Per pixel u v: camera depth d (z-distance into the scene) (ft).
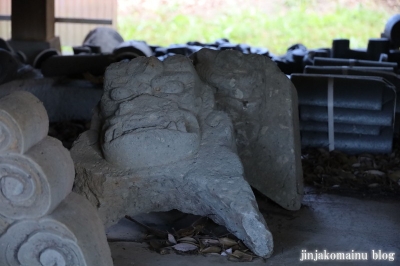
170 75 12.57
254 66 14.34
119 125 11.88
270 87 14.37
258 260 11.65
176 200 12.16
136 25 42.60
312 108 17.94
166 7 44.39
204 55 14.51
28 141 8.96
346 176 16.53
